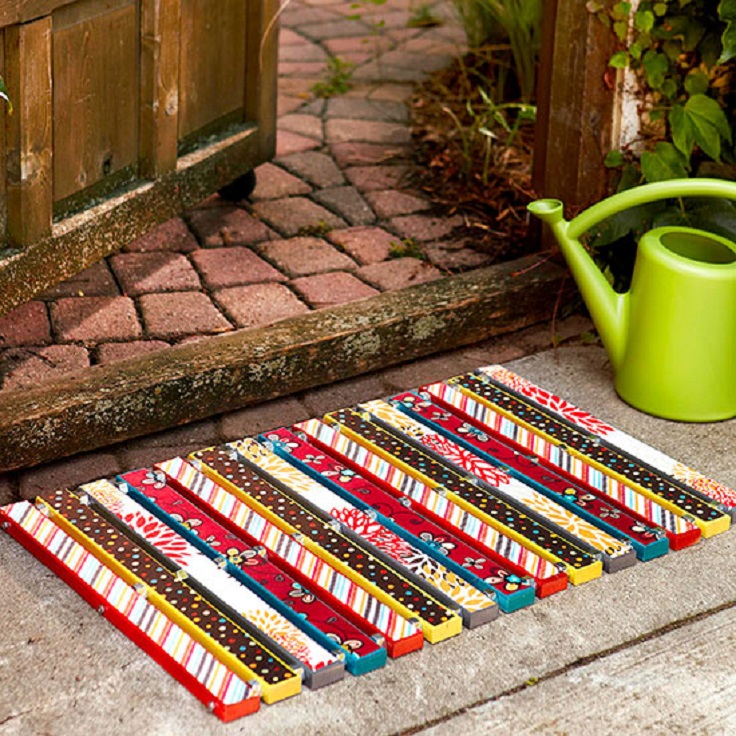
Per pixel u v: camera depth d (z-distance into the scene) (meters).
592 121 3.20
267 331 3.06
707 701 2.55
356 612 2.63
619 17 3.11
